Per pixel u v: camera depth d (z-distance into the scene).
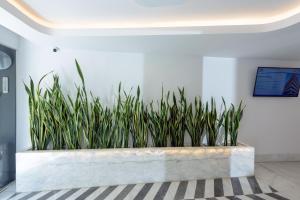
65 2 1.71
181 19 2.06
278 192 2.34
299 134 3.44
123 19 2.05
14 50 2.64
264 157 3.37
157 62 3.00
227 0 1.67
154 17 2.00
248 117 3.28
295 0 1.66
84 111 2.60
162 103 2.85
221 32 2.04
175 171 2.61
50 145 2.61
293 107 3.40
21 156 2.30
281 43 2.37
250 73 3.25
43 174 2.35
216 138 2.93
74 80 2.83
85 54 2.85
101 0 1.67
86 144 2.63
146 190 2.37
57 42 2.47
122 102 2.87
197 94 3.11
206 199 2.19
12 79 2.62
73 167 2.41
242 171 2.75
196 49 2.70
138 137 2.71
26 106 2.73
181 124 2.86
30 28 1.96
